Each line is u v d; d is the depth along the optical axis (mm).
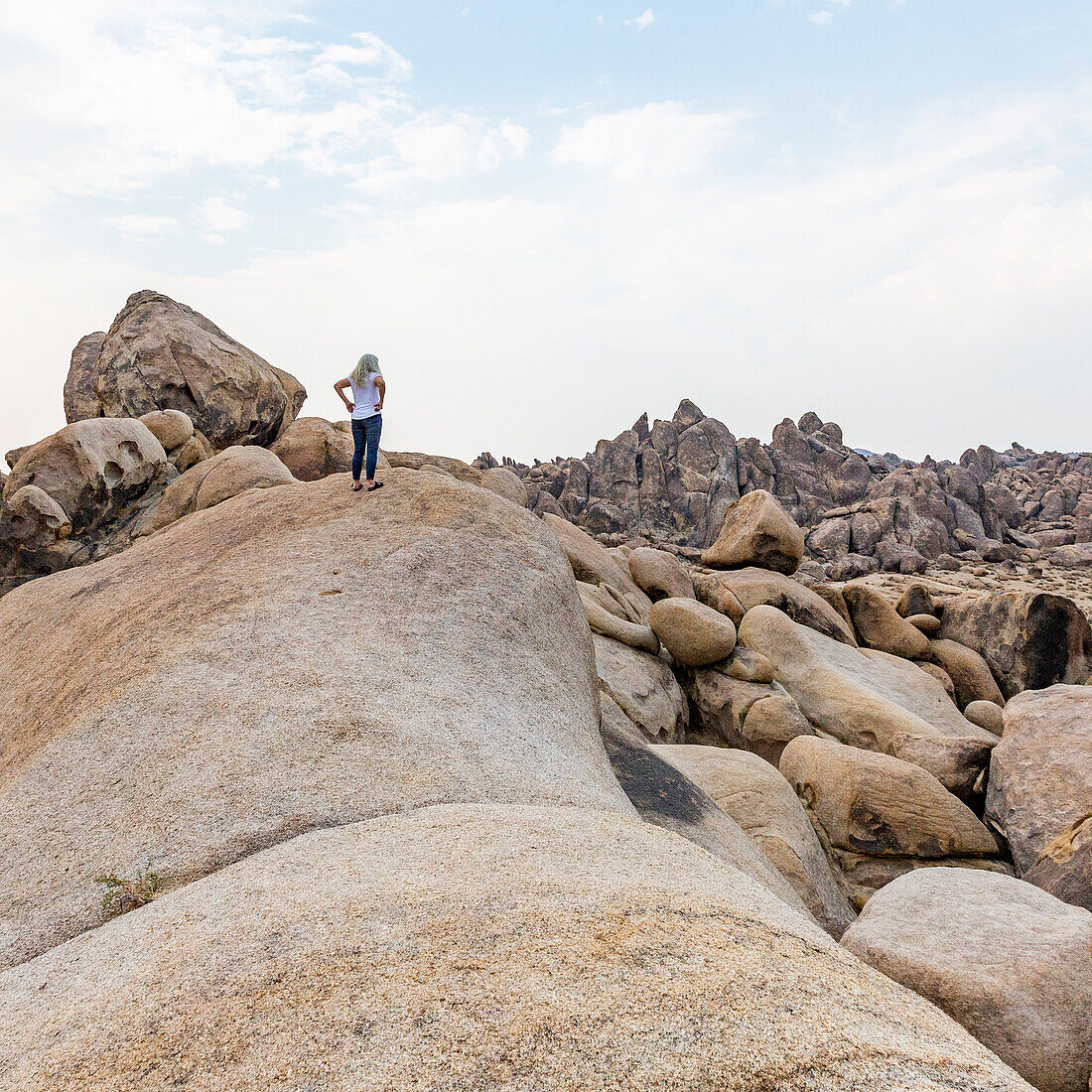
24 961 3770
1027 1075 4734
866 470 61781
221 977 2889
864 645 21578
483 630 7695
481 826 4207
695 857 4379
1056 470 81750
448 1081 2189
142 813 4707
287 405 29812
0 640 9281
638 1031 2324
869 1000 2703
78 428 18938
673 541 57938
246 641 6715
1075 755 10617
